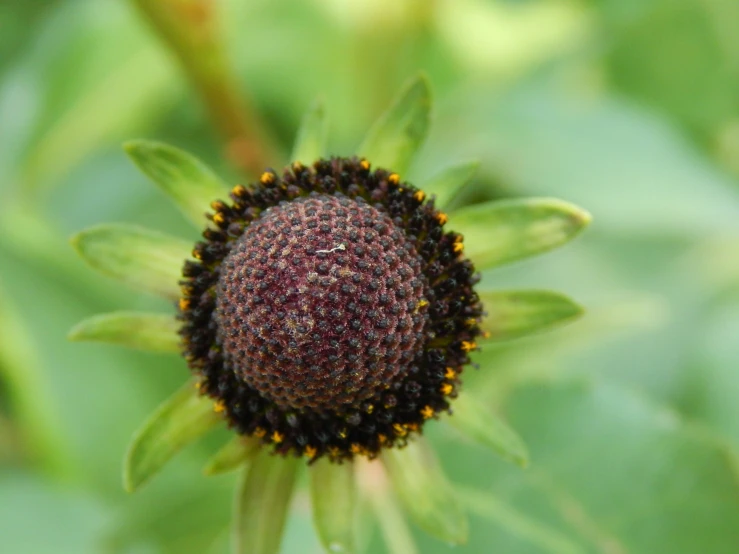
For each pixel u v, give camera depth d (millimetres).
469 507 166
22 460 201
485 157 191
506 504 166
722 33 198
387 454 149
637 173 191
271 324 138
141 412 184
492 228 150
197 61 173
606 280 187
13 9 217
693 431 164
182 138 206
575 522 164
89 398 184
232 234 145
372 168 151
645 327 183
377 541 164
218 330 143
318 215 141
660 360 182
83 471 184
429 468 149
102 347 185
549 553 164
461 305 145
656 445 164
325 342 138
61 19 204
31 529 182
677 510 163
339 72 206
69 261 188
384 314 140
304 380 139
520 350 178
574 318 149
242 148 180
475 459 167
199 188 151
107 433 184
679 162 193
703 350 181
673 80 201
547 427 167
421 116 151
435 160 191
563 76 200
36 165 201
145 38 203
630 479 165
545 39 207
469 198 191
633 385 180
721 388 179
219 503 170
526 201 149
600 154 192
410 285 141
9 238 189
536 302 149
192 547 169
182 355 147
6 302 186
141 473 147
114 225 151
